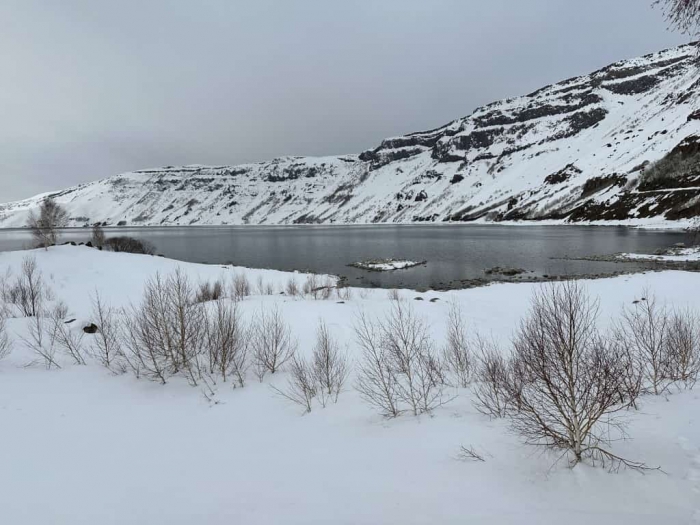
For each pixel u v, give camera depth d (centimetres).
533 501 387
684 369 759
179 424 729
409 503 406
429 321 1565
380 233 13438
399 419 708
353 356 1138
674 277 2336
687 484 380
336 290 2625
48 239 4784
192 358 1099
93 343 1204
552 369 527
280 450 601
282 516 401
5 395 821
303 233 15200
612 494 385
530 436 539
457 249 6575
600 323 1425
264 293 2719
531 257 5072
